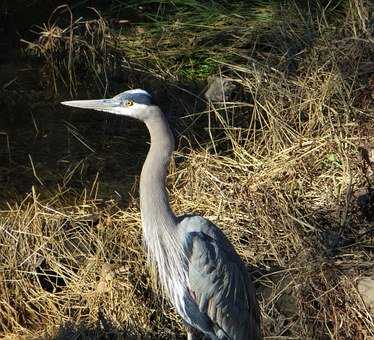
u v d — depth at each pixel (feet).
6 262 33.99
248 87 41.88
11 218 35.42
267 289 33.55
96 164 39.60
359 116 38.68
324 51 42.34
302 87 40.40
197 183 37.40
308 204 36.35
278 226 35.19
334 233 34.81
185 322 30.66
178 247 29.32
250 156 38.70
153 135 29.01
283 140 39.17
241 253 34.78
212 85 42.80
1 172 38.96
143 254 34.32
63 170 39.17
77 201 37.19
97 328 32.45
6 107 42.78
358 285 32.63
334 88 39.70
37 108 42.88
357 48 41.22
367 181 35.55
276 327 32.32
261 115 39.50
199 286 29.25
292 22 45.44
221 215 36.04
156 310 33.19
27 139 41.04
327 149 38.04
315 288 32.63
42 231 35.06
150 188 29.12
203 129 41.42
